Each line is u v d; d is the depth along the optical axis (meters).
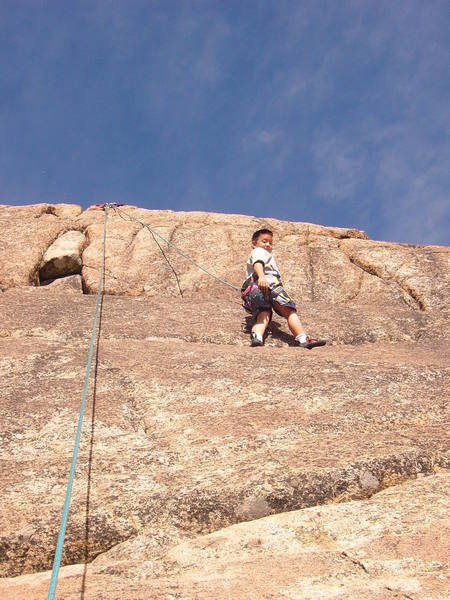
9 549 2.93
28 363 5.11
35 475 3.46
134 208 9.67
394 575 2.53
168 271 7.96
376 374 4.74
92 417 4.13
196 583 2.60
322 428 3.93
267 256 6.43
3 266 7.87
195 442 3.80
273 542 2.87
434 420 4.07
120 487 3.35
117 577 2.73
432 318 6.71
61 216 9.40
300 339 5.95
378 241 8.69
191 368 4.98
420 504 3.02
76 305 6.86
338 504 3.12
